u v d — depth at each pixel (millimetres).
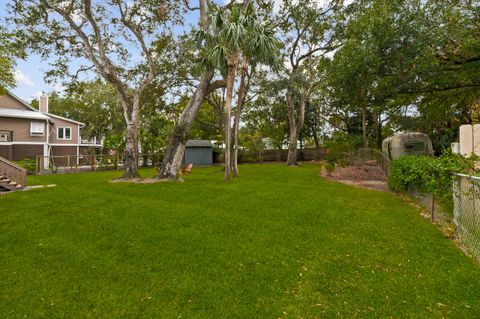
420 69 8578
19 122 22547
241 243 4492
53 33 12789
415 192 7297
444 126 17562
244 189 9680
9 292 3057
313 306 2738
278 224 5500
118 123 36406
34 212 6625
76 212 6594
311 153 34469
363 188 10383
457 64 9328
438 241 4449
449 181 4836
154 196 8633
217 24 11344
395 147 13031
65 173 17797
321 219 5789
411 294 2898
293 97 23484
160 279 3334
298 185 10828
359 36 9711
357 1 16125
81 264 3775
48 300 2904
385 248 4188
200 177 14359
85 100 36000
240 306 2760
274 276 3367
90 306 2801
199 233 5012
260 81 21062
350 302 2789
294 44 21188
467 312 2574
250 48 11438
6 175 10211
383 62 9250
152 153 24250
